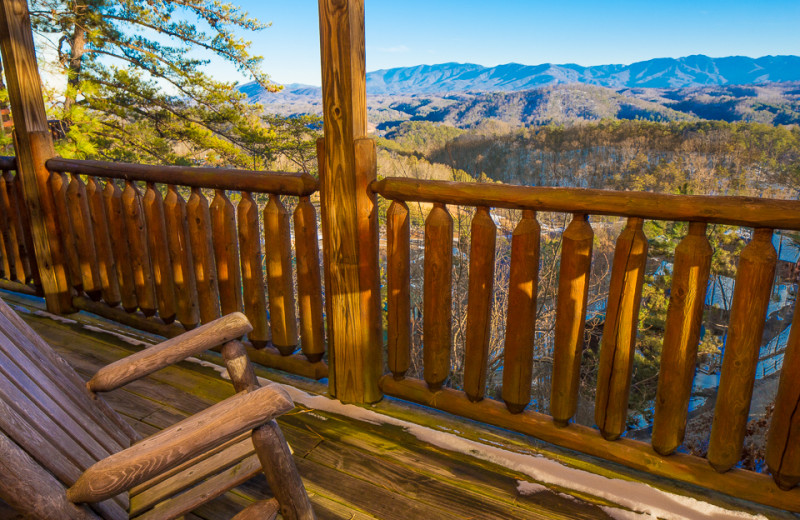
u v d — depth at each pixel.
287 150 14.65
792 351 1.16
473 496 1.38
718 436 1.29
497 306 7.31
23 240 2.69
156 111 14.27
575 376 1.47
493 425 1.68
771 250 1.11
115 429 1.03
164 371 2.04
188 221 2.01
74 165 2.23
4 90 7.82
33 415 0.78
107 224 2.34
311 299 1.87
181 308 2.17
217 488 1.10
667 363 1.30
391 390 1.80
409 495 1.38
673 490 1.37
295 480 0.92
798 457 1.20
